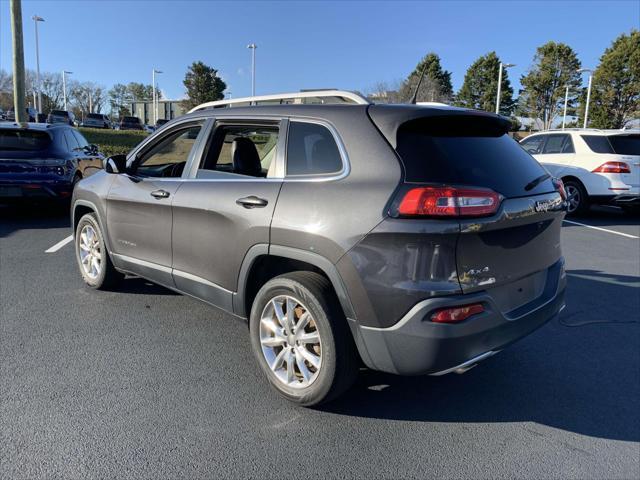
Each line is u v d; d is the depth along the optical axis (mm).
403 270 2598
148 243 4250
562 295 3385
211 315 4652
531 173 3197
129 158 4613
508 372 3695
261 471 2580
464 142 2977
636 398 3359
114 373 3535
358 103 3107
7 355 3771
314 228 2850
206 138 3842
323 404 3143
